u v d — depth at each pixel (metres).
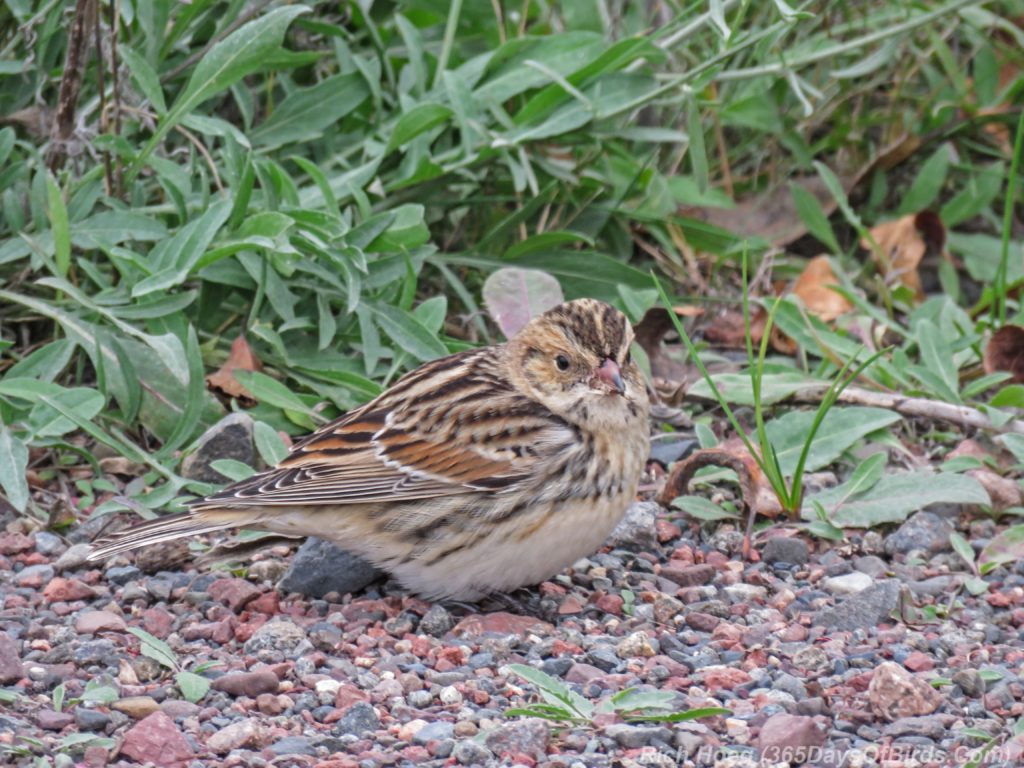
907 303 14.62
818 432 11.73
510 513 9.34
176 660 8.75
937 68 16.77
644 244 14.75
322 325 11.85
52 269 11.59
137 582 9.97
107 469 11.26
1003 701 8.48
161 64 13.09
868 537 10.82
